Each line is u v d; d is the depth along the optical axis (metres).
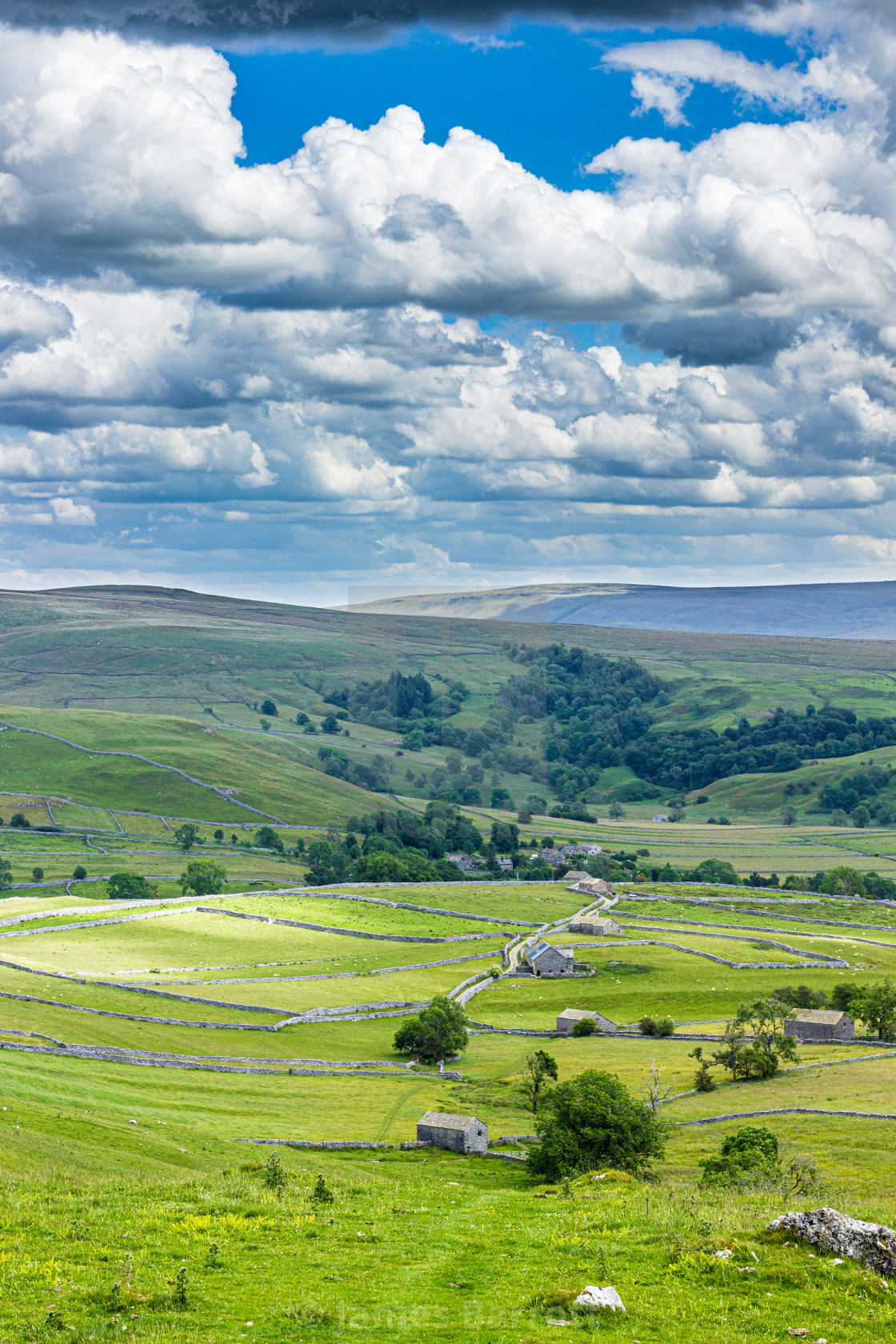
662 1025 123.19
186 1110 74.69
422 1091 96.31
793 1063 103.75
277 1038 112.81
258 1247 26.45
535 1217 30.83
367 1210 31.56
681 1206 31.73
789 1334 20.56
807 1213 25.78
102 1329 20.05
